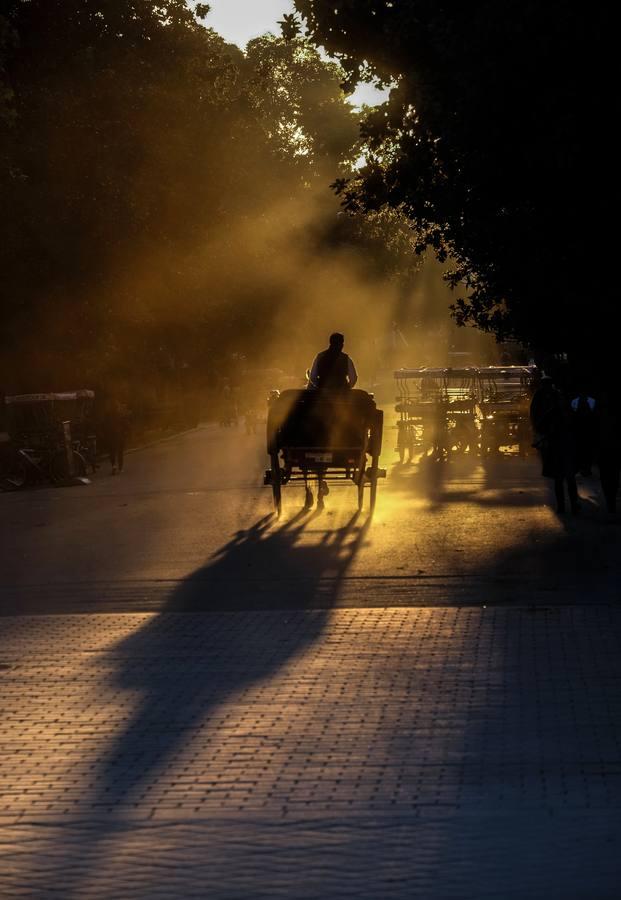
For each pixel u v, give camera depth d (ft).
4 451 101.14
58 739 24.71
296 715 25.90
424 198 78.95
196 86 149.59
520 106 63.31
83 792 21.47
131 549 55.26
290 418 66.33
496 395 117.08
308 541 55.83
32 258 126.11
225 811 20.26
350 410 66.08
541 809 20.08
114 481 102.37
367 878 17.19
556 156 62.54
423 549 52.06
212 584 44.52
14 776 22.47
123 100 135.85
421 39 66.85
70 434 106.93
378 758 22.94
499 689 27.63
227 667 30.30
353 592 41.96
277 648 32.27
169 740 24.40
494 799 20.62
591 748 23.29
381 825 19.43
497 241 75.82
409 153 77.05
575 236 70.59
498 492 78.54
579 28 58.59
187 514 70.28
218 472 105.40
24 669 30.76
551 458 64.59
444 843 18.58
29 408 108.27
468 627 34.22
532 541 53.93
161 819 19.95
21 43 136.26
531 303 78.69
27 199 124.06
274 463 67.31
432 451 120.26
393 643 32.45
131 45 147.02
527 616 35.58
